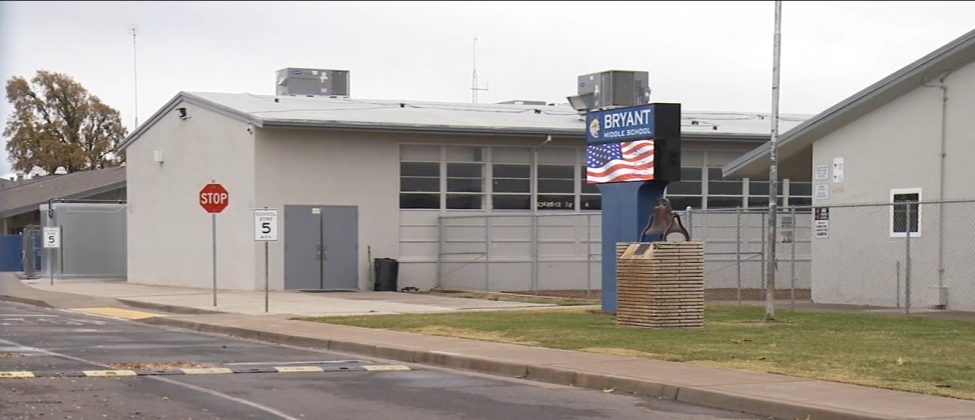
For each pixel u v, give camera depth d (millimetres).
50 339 19234
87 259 42719
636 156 22469
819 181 27438
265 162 32656
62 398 12125
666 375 13766
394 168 34250
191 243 36312
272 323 21812
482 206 35219
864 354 15672
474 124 34625
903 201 24797
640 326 20250
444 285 34625
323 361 16500
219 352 17594
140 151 40062
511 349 16828
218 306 26797
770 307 21250
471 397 12922
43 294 32750
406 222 34438
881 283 25750
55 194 54375
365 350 17672
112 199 51469
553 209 35938
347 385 13797
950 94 24266
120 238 43344
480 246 35000
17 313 26297
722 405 12250
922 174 24859
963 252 23875
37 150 75375
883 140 25812
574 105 38625
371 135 33969
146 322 23922
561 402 12617
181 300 29031
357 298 30203
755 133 36750
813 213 27453
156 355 16906
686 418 11578
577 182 36250
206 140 35188
